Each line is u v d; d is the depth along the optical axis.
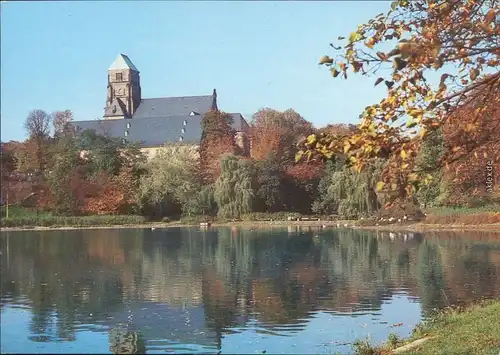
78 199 66.88
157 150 80.31
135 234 50.94
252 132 86.00
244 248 36.00
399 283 20.95
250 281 22.50
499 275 22.14
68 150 72.19
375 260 28.03
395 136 6.47
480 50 6.42
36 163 68.62
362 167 6.48
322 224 57.84
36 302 18.81
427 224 48.78
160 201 70.06
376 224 52.59
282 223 60.50
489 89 6.52
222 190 64.75
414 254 29.97
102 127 92.06
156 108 122.94
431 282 20.97
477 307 14.56
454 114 6.66
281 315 16.14
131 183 70.88
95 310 17.42
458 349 9.91
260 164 68.44
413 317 15.36
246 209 64.69
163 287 21.52
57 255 33.69
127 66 122.75
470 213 47.66
